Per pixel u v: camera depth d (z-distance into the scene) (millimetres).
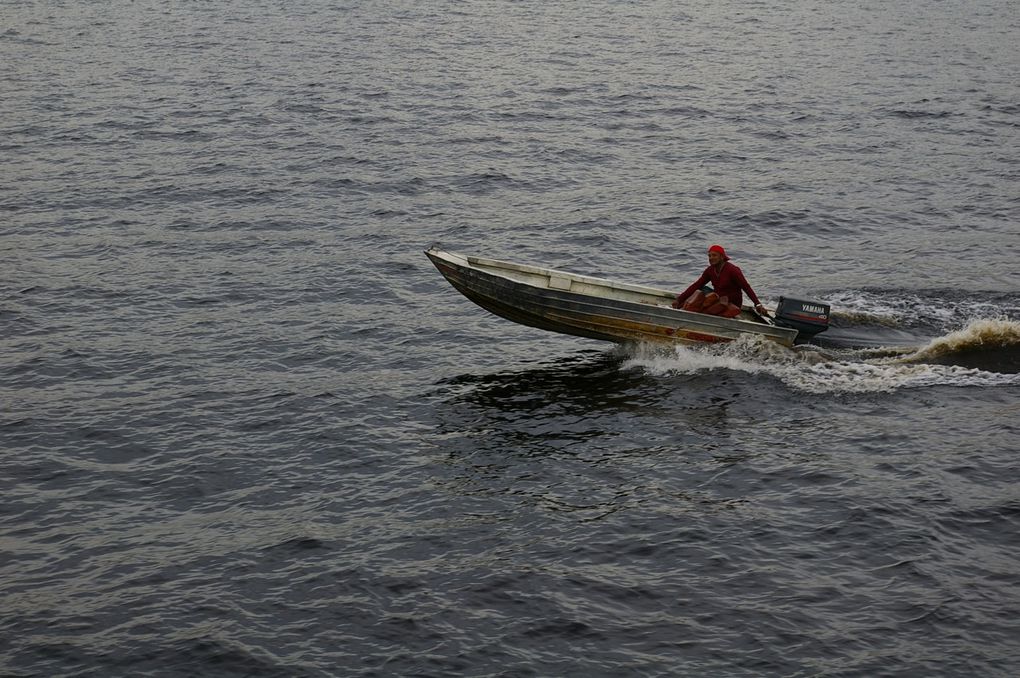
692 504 15133
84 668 12305
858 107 41844
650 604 13188
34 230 26859
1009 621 12695
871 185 31609
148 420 17594
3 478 15938
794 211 29078
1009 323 20281
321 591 13492
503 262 20125
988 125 39000
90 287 23203
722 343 19594
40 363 19609
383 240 26547
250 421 17578
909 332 20891
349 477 16016
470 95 42750
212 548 14352
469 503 15289
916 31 61469
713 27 62219
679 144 36312
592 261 25594
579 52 53000
